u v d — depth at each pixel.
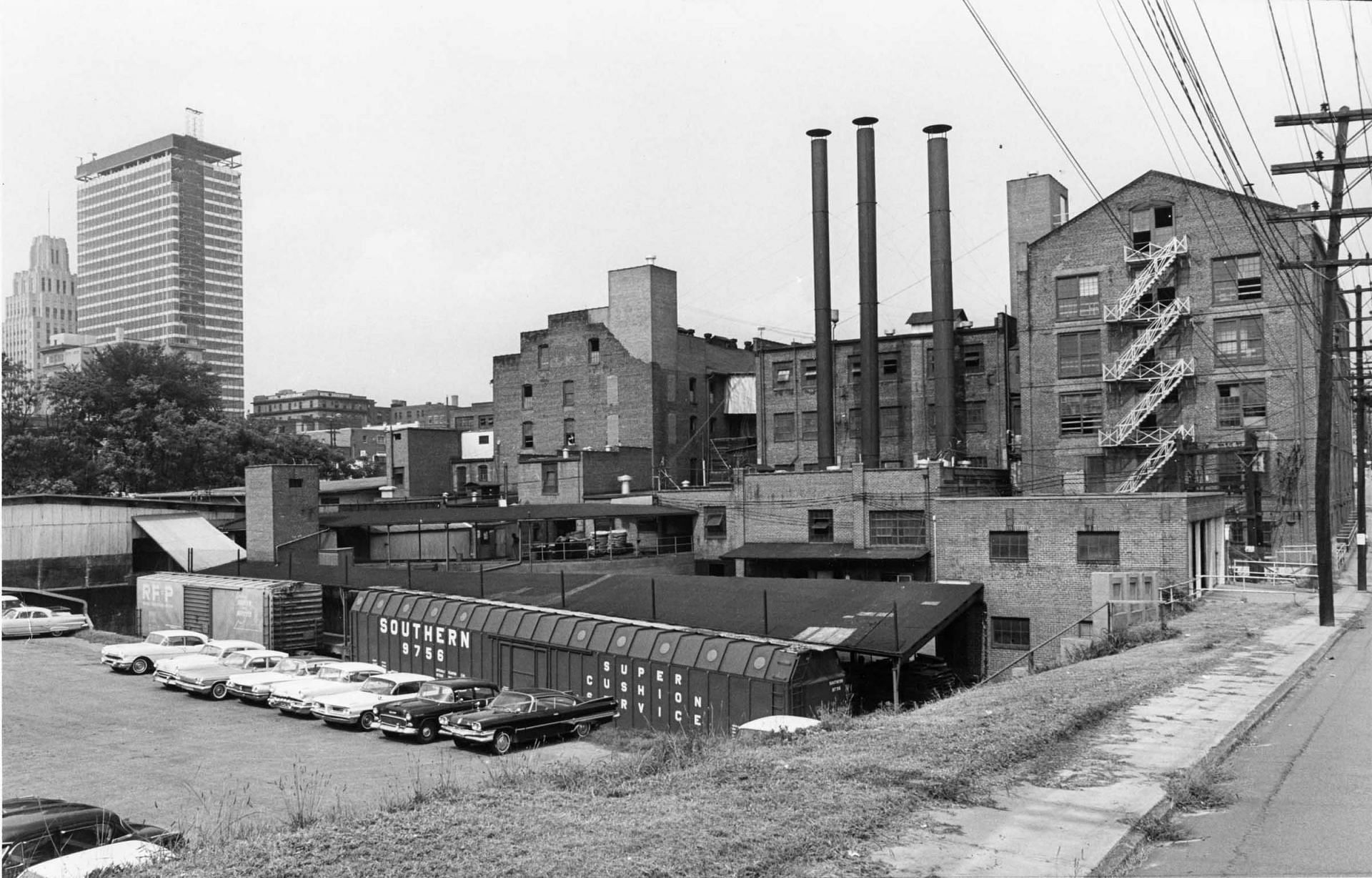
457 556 63.09
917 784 10.71
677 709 28.84
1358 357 43.19
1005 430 61.00
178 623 46.97
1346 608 31.83
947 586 35.00
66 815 13.01
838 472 50.12
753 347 74.62
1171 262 54.22
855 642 30.48
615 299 74.69
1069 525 38.00
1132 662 20.75
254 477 52.72
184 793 21.08
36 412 85.62
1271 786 11.40
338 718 28.31
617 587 39.09
